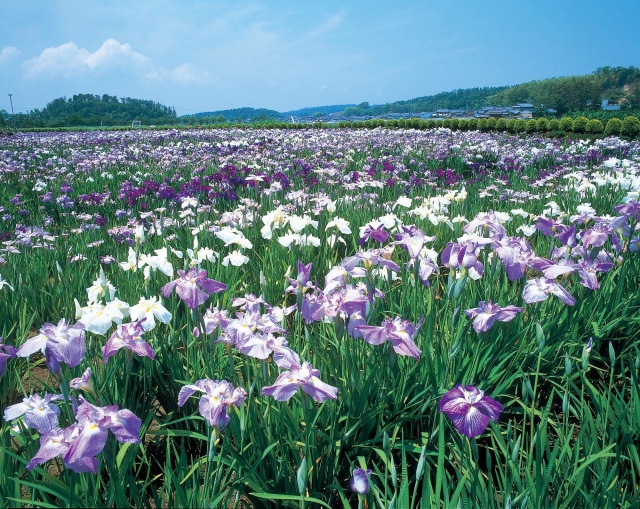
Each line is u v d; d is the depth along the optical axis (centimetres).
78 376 305
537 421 350
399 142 2245
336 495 289
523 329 377
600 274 452
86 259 617
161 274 523
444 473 251
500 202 952
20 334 447
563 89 12569
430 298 367
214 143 2494
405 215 749
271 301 488
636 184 864
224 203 961
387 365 324
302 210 782
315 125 5134
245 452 271
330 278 336
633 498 250
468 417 212
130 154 1914
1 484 228
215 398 234
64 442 204
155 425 336
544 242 613
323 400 230
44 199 1048
